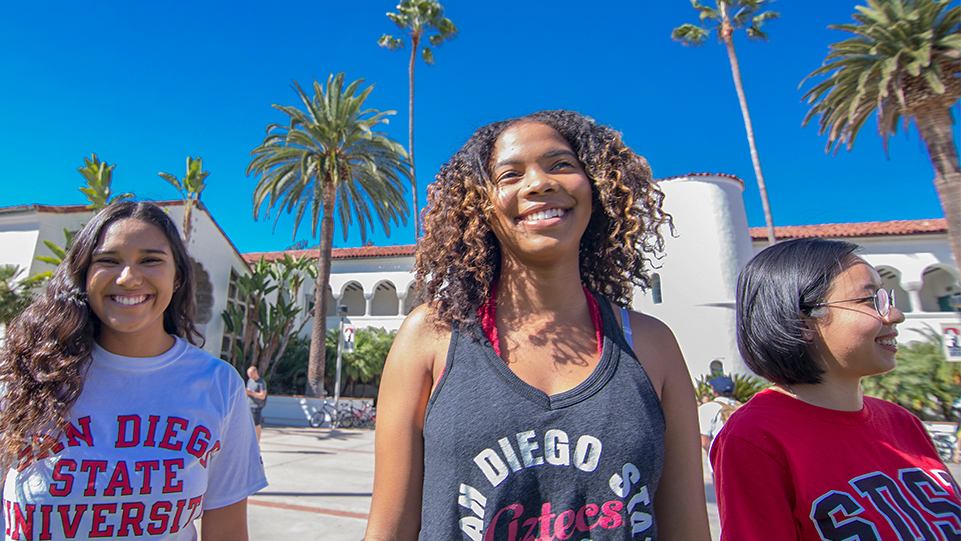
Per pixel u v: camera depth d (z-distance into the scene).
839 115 13.85
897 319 1.44
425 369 1.19
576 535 1.00
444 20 24.31
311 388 17.17
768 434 1.47
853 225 20.66
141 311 1.65
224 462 1.79
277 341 19.55
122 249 1.63
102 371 1.63
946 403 9.89
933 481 1.44
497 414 1.04
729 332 15.31
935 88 10.77
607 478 1.01
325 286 17.77
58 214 15.71
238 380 1.88
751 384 12.13
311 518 5.19
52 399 1.50
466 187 1.35
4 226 15.47
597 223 1.51
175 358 1.75
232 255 19.78
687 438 1.24
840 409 1.54
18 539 1.46
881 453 1.46
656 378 1.23
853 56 12.77
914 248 18.95
